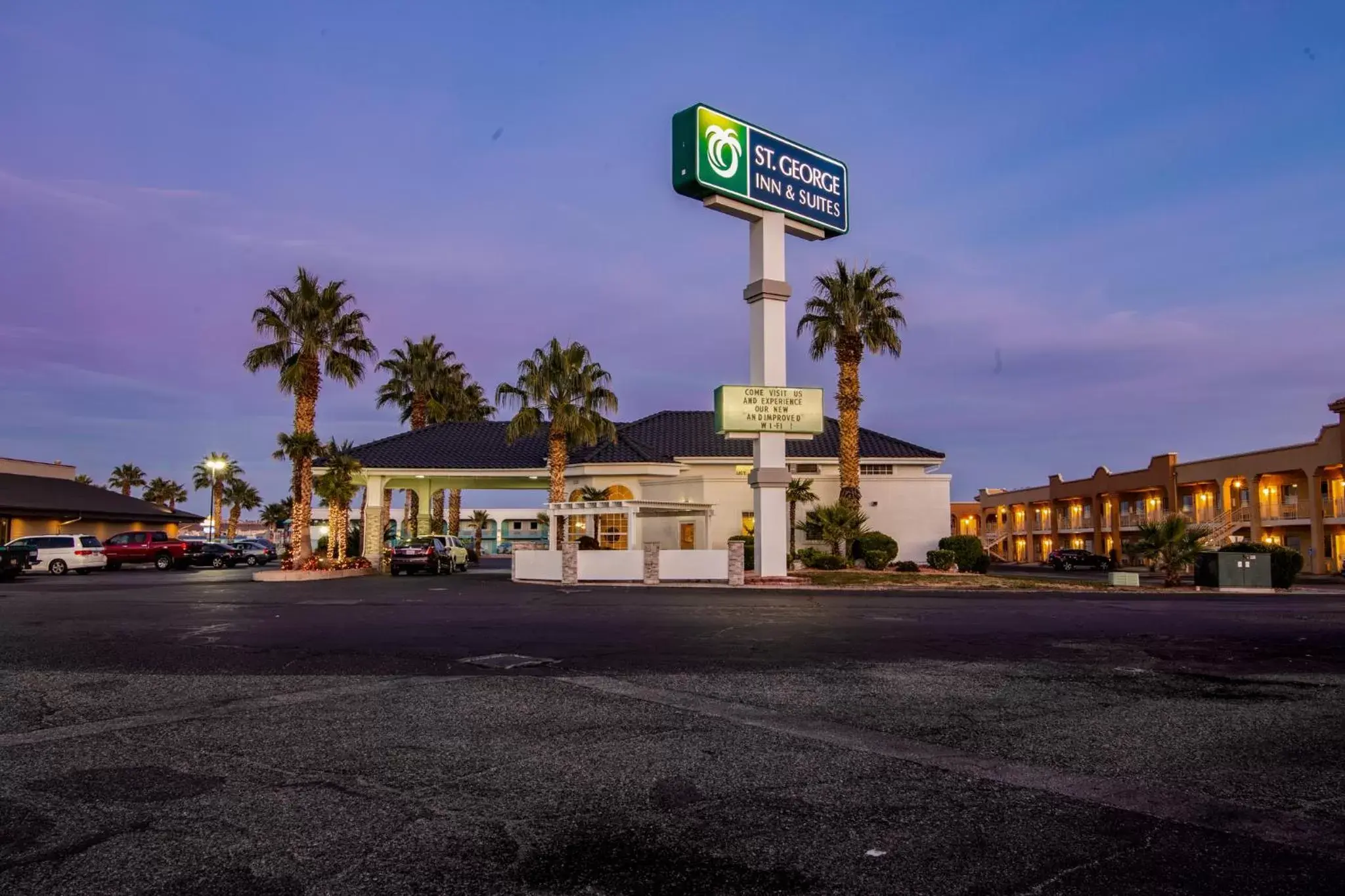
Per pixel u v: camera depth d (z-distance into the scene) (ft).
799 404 87.97
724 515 116.06
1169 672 31.07
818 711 24.03
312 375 113.19
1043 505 226.99
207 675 29.71
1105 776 17.83
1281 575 93.50
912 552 116.98
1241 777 17.80
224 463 227.81
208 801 16.15
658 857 13.47
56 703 25.04
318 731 21.52
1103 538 197.88
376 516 132.05
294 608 58.08
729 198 85.20
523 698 25.66
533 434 138.31
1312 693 26.94
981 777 17.67
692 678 29.22
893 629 45.11
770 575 87.56
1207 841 14.15
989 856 13.47
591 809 15.67
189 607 59.26
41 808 15.75
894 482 118.32
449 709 24.16
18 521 145.69
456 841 14.11
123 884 12.44
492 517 285.02
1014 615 53.98
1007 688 27.58
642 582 89.25
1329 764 18.81
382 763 18.69
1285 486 151.23
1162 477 175.42
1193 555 93.25
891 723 22.52
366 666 31.96
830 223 93.15
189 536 186.70
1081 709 24.39
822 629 44.65
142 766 18.47
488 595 71.31
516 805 15.89
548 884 12.47
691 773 17.92
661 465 120.26
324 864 13.16
